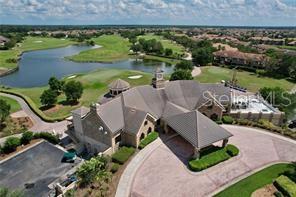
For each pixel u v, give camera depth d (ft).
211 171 126.62
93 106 141.90
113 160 134.72
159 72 183.01
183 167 129.70
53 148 153.69
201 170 126.82
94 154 158.30
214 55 474.49
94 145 156.35
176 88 189.47
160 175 123.85
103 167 125.90
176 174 124.47
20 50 615.98
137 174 124.67
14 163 139.03
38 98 256.73
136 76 351.67
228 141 154.71
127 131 147.02
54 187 117.60
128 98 167.22
